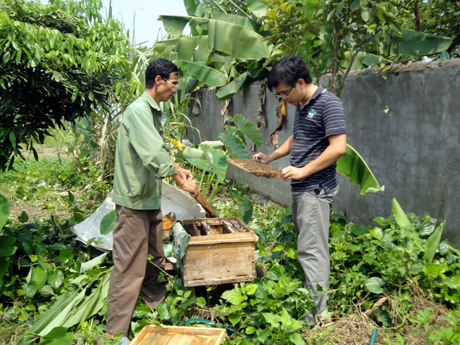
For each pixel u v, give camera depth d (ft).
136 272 8.58
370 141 12.78
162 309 8.89
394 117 11.64
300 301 8.46
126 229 8.46
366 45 12.75
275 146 17.87
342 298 9.34
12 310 9.31
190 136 33.76
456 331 7.27
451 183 9.87
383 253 9.82
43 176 25.82
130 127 8.20
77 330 8.86
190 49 19.07
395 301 8.69
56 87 9.80
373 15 11.25
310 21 12.21
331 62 13.04
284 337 7.77
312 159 8.64
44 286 9.70
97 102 11.25
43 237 12.89
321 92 8.40
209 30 17.58
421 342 7.86
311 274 8.79
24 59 8.54
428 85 10.34
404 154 11.36
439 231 9.25
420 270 9.05
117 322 8.52
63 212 18.69
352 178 11.03
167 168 8.01
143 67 17.40
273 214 16.22
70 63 9.50
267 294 8.69
